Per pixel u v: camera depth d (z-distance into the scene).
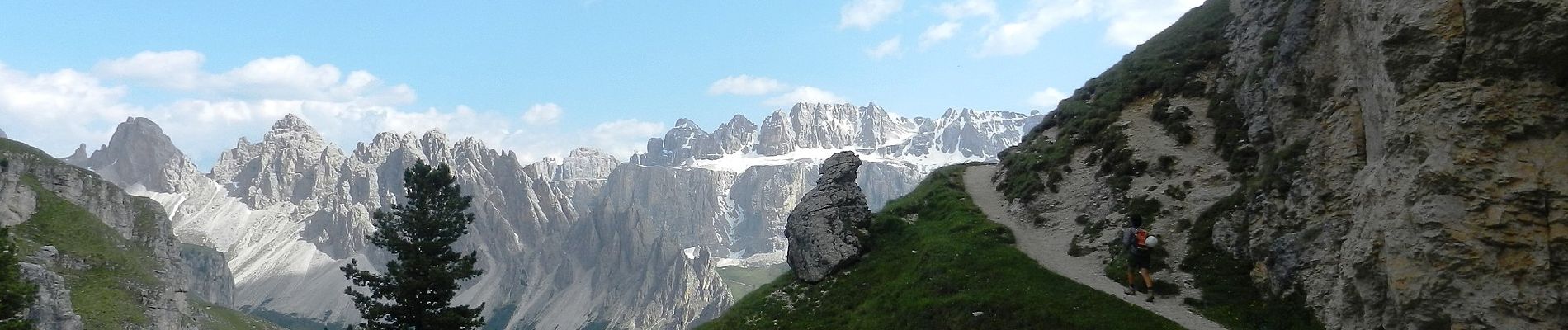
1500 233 22.66
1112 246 51.34
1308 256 36.22
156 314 185.75
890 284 53.22
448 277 57.69
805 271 60.97
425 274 58.34
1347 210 33.62
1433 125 24.56
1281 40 44.69
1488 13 23.53
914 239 61.59
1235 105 59.34
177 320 196.12
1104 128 70.69
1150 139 63.53
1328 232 34.78
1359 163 33.84
